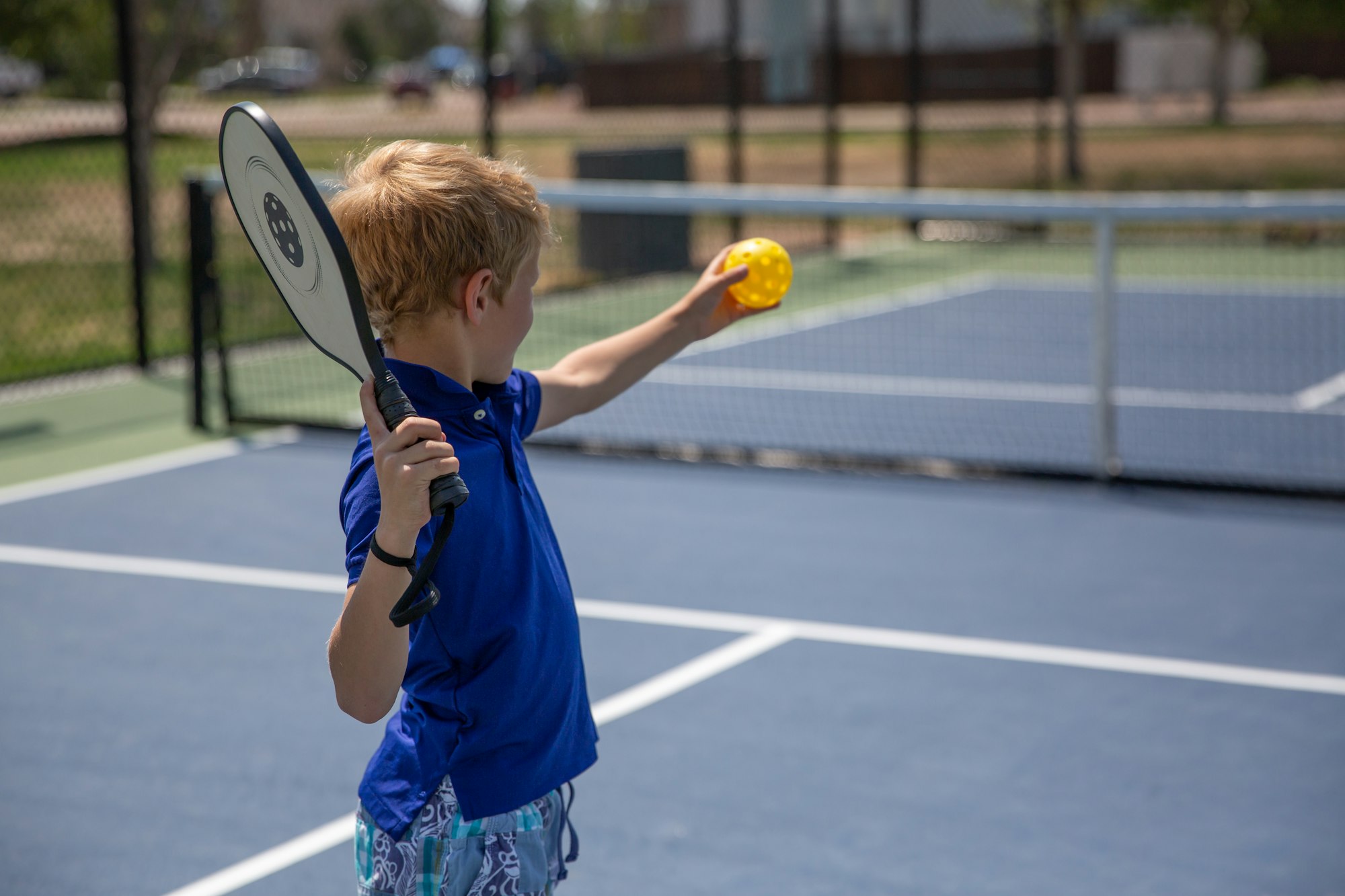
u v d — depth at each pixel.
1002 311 13.55
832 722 4.57
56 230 16.67
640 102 28.94
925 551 6.41
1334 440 8.62
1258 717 4.59
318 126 17.34
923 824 3.90
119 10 10.54
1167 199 17.80
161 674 5.00
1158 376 10.62
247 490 7.53
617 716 4.62
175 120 17.36
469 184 1.85
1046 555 6.35
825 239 17.64
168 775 4.21
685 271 15.29
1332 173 24.69
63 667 5.06
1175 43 41.69
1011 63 30.84
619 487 7.55
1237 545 6.48
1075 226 18.95
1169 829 3.86
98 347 11.53
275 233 1.75
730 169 15.18
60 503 7.25
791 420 9.31
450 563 1.86
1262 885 3.57
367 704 1.77
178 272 14.62
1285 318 12.92
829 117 16.92
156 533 6.73
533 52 40.00
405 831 1.93
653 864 3.69
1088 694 4.79
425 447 1.65
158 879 3.61
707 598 5.77
